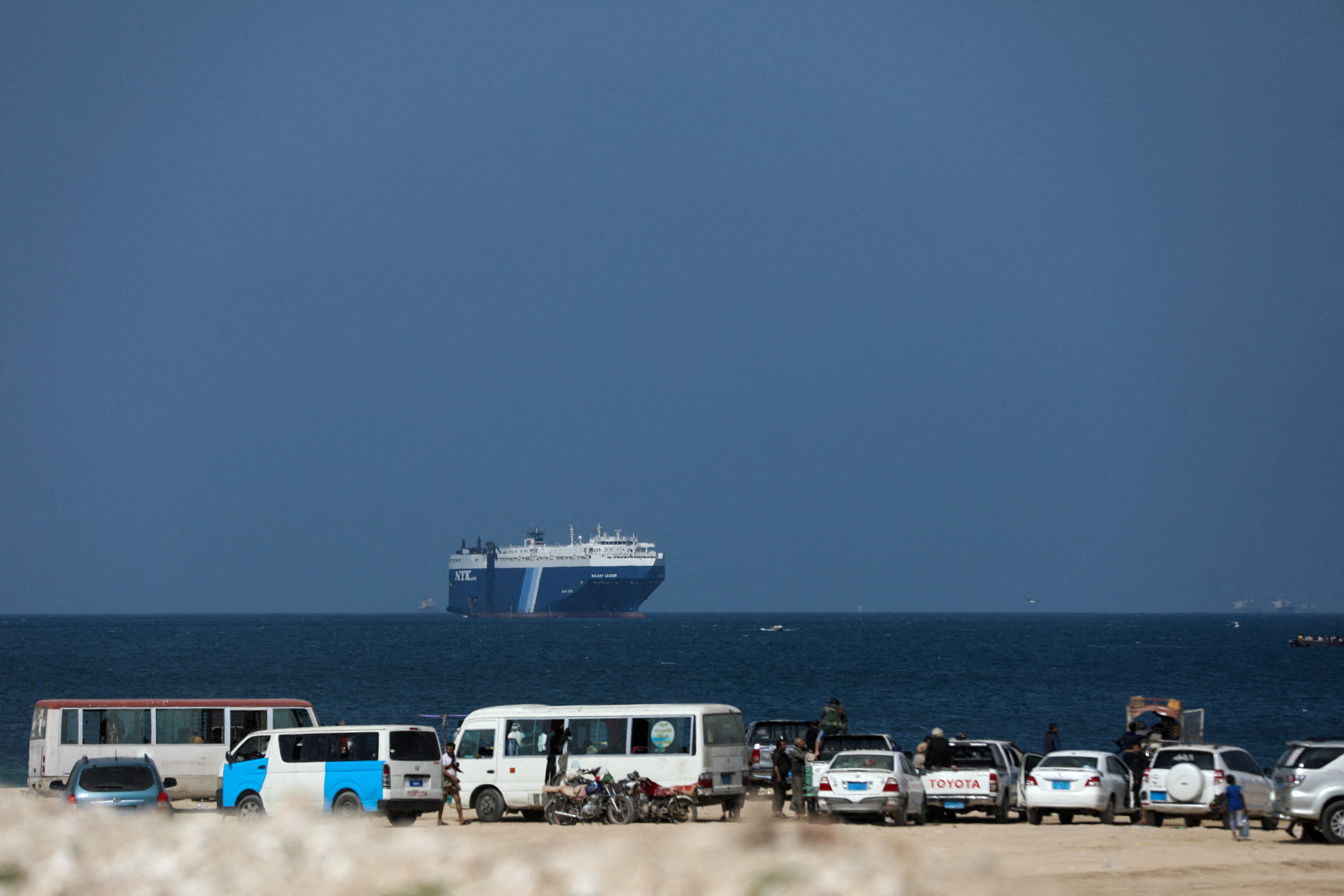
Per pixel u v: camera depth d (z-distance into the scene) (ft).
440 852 227.20
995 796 393.09
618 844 269.23
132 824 275.59
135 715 450.71
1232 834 355.77
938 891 216.74
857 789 375.86
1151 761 402.72
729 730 415.44
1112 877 267.18
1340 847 326.03
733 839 279.69
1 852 228.43
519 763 406.82
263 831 252.83
